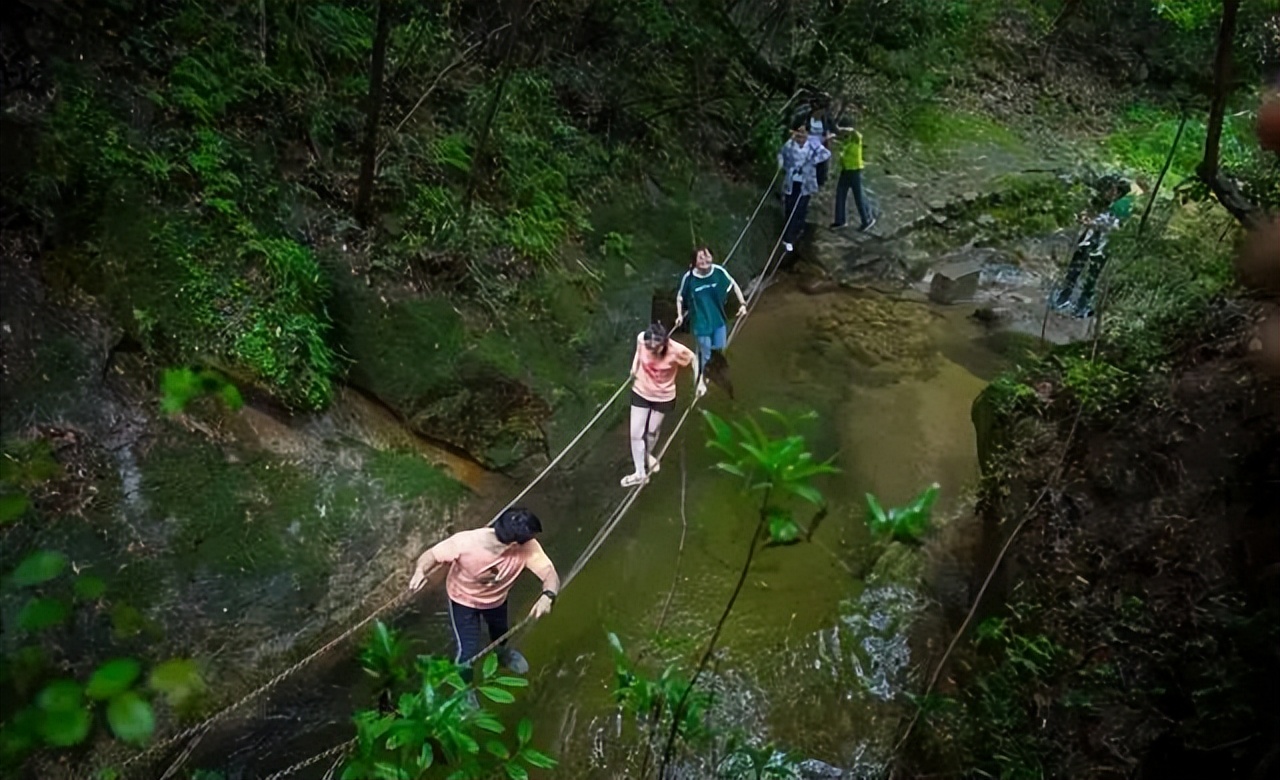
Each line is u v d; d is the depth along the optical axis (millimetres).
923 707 3992
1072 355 6598
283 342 6008
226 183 6285
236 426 5680
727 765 4230
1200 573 4570
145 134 6195
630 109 9727
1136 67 14477
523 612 5738
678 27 10320
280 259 6230
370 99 6512
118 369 5461
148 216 5863
